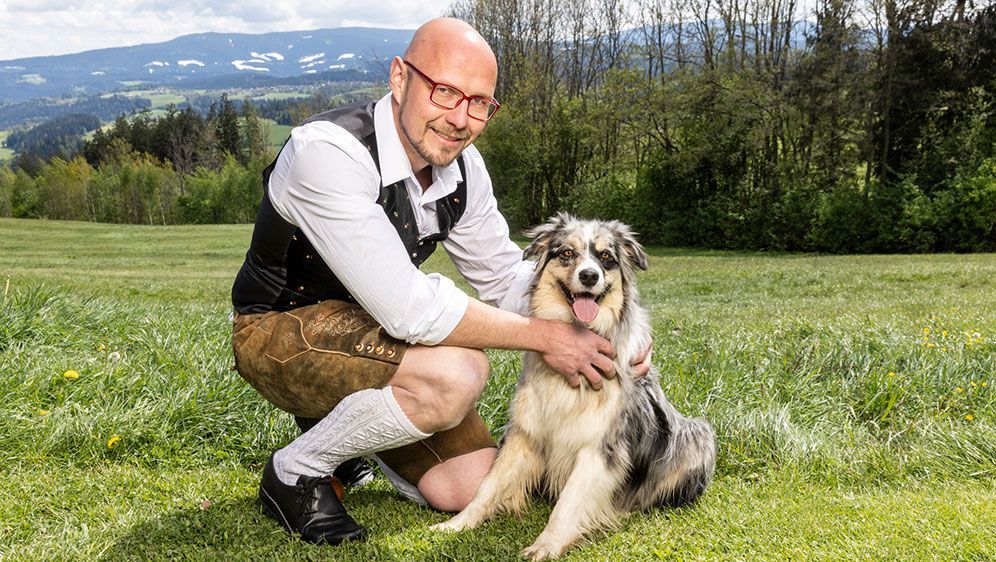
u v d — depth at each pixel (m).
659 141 37.59
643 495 3.30
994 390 4.93
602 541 2.98
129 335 5.64
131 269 25.38
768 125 32.50
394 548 2.78
